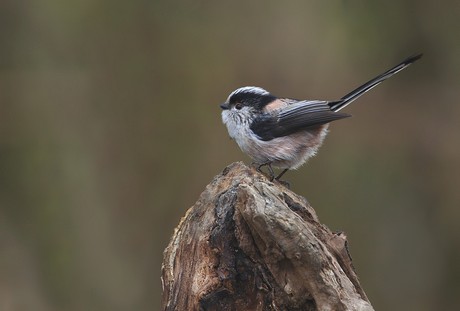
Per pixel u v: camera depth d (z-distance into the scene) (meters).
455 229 14.97
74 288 14.18
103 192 14.77
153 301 14.26
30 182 14.85
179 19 15.37
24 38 15.26
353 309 5.53
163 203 14.62
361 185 14.85
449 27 15.88
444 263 14.86
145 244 14.52
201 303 5.85
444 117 15.50
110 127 15.08
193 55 15.18
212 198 6.20
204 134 14.83
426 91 15.70
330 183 14.67
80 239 14.52
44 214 14.66
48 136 15.01
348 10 15.19
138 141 14.98
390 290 14.55
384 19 15.61
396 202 14.94
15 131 14.95
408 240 14.76
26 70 15.19
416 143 15.32
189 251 6.06
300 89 14.80
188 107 14.98
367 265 14.47
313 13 15.09
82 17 15.34
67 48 15.30
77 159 14.97
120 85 15.21
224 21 15.25
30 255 14.40
